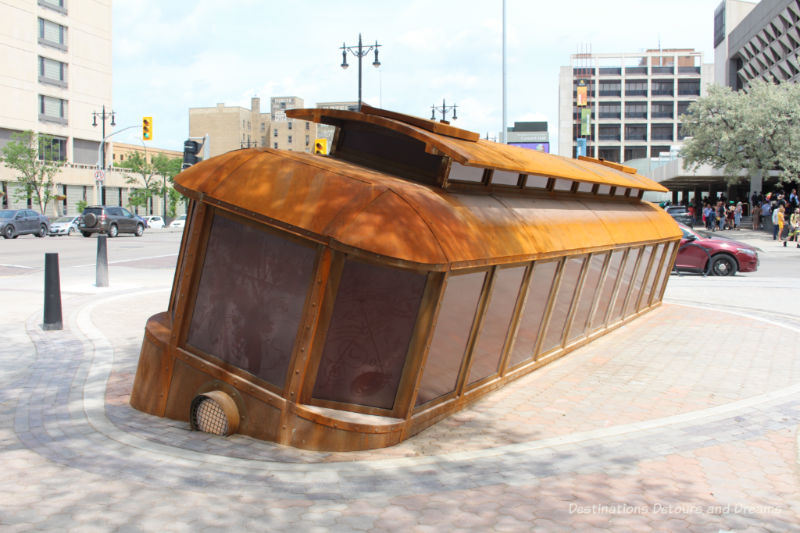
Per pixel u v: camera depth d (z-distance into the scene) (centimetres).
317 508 388
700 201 7438
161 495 402
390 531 360
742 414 600
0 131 6016
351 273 484
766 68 7606
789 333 1023
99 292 1354
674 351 889
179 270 650
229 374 522
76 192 6862
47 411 580
